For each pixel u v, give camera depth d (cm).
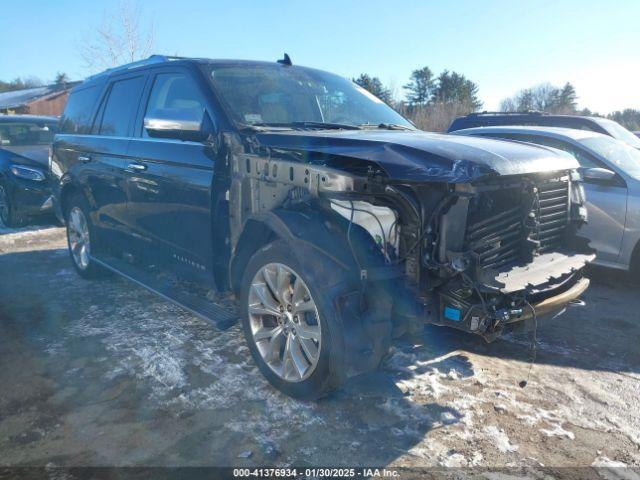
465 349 406
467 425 304
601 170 555
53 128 1002
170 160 405
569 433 300
